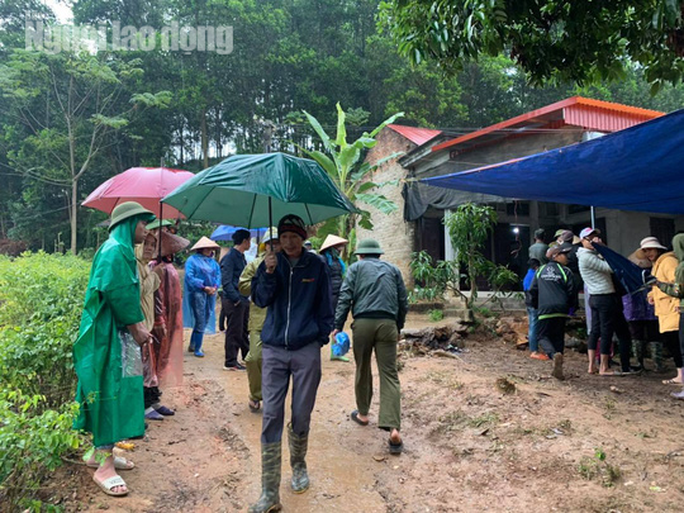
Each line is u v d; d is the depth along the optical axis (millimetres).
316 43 31734
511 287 12984
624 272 6266
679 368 5711
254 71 28812
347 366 6703
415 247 14344
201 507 3041
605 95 27500
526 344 7969
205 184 2926
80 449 3379
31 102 30531
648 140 4582
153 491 3143
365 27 32469
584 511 2865
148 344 4277
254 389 4738
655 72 5438
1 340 3242
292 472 3457
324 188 3115
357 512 3064
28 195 30844
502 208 13250
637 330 6434
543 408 4453
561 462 3412
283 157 3037
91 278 2973
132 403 2998
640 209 7812
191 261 7348
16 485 2584
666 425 4102
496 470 3486
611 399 4926
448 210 12008
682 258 5188
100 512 2764
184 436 4102
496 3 4238
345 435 4344
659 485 3074
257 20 28422
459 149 11836
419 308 11703
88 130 29875
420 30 5168
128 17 32625
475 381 5367
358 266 4262
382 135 16906
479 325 8953
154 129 31234
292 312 3195
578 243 7891
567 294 5871
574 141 9516
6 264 7793
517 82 30547
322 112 28203
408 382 5648
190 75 28500
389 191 16078
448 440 4098
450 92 25594
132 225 3129
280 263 3281
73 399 3525
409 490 3348
